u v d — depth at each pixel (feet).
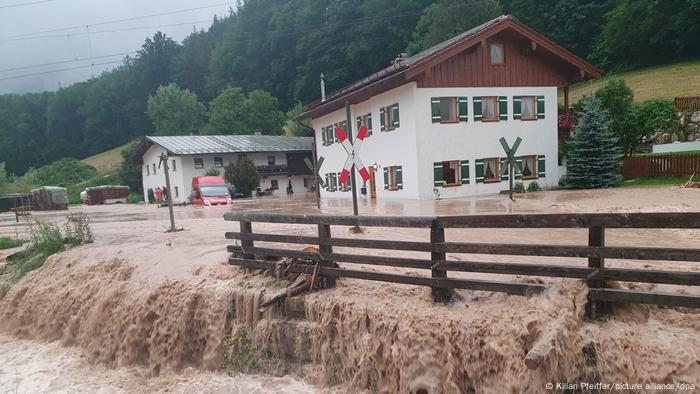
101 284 30.42
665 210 38.96
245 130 243.60
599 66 176.86
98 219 74.49
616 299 14.88
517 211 45.47
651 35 156.76
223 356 22.68
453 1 163.43
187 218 65.05
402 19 211.41
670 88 120.78
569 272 15.84
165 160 46.09
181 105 277.23
